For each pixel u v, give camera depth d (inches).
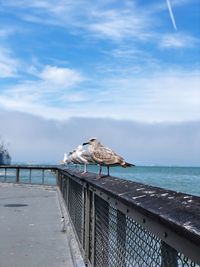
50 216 524.7
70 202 437.1
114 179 193.8
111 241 165.9
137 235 118.1
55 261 300.4
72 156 439.2
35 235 396.8
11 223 468.4
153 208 90.7
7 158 3668.8
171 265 88.7
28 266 287.1
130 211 120.0
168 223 78.0
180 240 76.9
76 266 257.9
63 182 657.0
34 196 822.5
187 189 1333.7
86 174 289.6
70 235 349.7
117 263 150.8
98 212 207.9
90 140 245.0
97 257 210.2
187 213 77.0
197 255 69.4
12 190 989.2
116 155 235.6
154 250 100.7
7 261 300.4
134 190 126.8
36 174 2487.7
